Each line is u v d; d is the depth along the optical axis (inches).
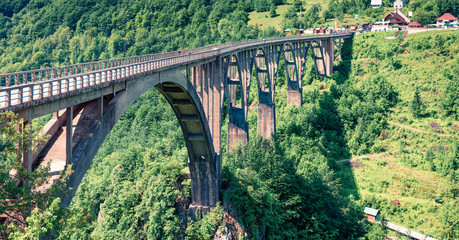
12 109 1017.5
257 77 3368.6
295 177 2731.3
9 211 1072.2
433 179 3400.6
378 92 4404.5
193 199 2516.0
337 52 5497.1
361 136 3961.6
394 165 3631.9
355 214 2925.7
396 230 2903.5
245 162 2753.4
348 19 7224.4
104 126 1418.6
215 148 2518.5
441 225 2935.5
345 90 4522.6
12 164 1030.4
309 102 4404.5
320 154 3646.7
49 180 1196.5
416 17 6245.1
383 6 7623.0
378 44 5359.3
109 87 1446.9
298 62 4237.2
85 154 1316.4
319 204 2706.7
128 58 1936.5
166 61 1857.8
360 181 3489.2
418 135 3907.5
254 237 2445.9
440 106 4126.5
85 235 2593.5
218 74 2465.6
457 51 4778.5
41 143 1262.3
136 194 2578.7
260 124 3545.8
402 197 3267.7
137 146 3282.5
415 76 4616.1
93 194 2861.7
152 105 4773.6
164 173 2593.5
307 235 2605.8
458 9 6486.2
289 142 3774.6
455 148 3543.3
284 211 2600.9
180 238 2415.1
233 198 2482.8
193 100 2188.7
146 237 2461.9
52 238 1106.7
